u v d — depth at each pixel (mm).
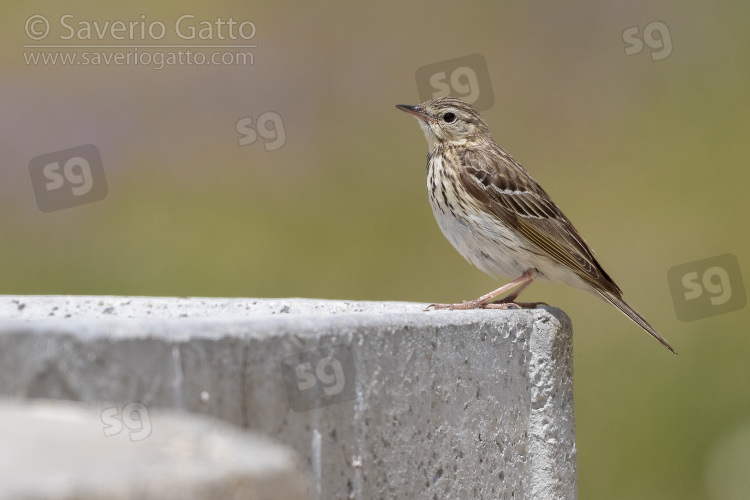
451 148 9188
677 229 15570
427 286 14812
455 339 5699
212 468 3098
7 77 15305
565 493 6672
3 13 15711
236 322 4559
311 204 15336
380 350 5145
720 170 16312
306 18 16844
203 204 15023
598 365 13891
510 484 6301
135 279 14234
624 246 15539
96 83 15531
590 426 13273
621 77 17391
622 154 16562
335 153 15844
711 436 12984
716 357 13906
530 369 6543
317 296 14609
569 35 17797
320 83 16344
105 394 4215
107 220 14664
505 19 17531
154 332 4297
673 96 17297
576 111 17094
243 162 15484
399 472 5270
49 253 14242
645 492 12641
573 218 15875
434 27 17281
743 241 15367
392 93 16438
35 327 4234
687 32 18062
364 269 14797
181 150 15367
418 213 15422
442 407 5586
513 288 8695
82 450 3172
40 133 14906
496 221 8695
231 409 4457
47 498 2783
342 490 4926
